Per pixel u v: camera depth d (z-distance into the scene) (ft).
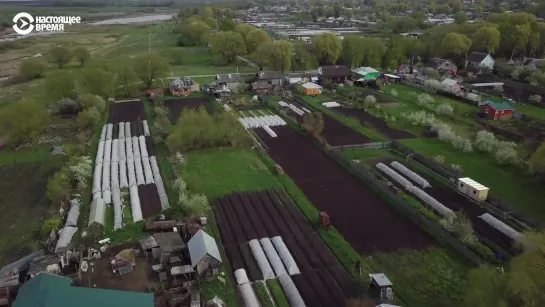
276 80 364.58
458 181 183.42
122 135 248.73
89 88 311.88
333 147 225.15
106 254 140.87
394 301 120.78
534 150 221.25
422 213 163.02
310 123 252.62
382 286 122.01
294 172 202.69
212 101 319.88
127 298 109.29
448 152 222.69
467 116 278.67
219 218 163.73
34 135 239.09
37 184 193.67
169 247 138.31
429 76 369.50
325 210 168.66
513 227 155.84
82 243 144.66
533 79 347.36
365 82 362.53
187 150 226.99
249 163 211.20
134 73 341.21
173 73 416.26
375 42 429.38
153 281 128.36
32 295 106.93
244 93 343.67
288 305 119.55
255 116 283.18
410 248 144.46
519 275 101.50
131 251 139.64
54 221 154.81
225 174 199.41
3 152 229.04
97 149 229.66
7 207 175.11
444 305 118.93
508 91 336.70
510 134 245.45
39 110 245.65
